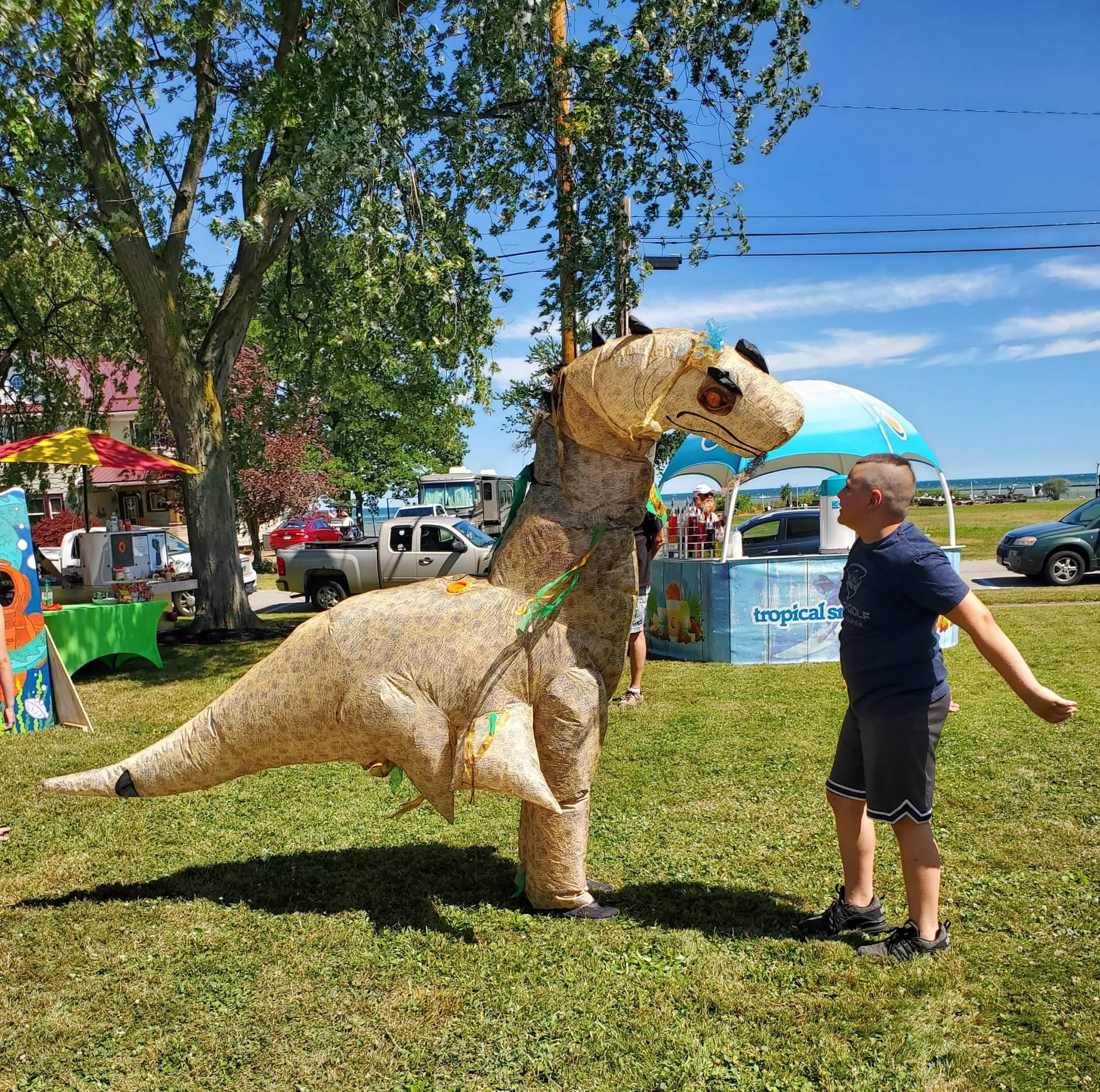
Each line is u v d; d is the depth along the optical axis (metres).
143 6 10.09
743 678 9.05
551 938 3.63
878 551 3.29
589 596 3.66
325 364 14.56
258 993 3.27
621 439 3.60
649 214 12.20
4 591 7.63
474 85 10.71
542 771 3.73
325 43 10.09
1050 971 3.27
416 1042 2.96
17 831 5.10
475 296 10.17
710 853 4.53
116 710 8.61
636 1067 2.79
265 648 12.14
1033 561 16.91
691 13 10.95
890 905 3.89
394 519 18.06
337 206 11.16
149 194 12.19
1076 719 6.87
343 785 5.95
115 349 15.66
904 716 3.26
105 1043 2.99
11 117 8.78
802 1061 2.81
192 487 13.52
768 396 3.34
